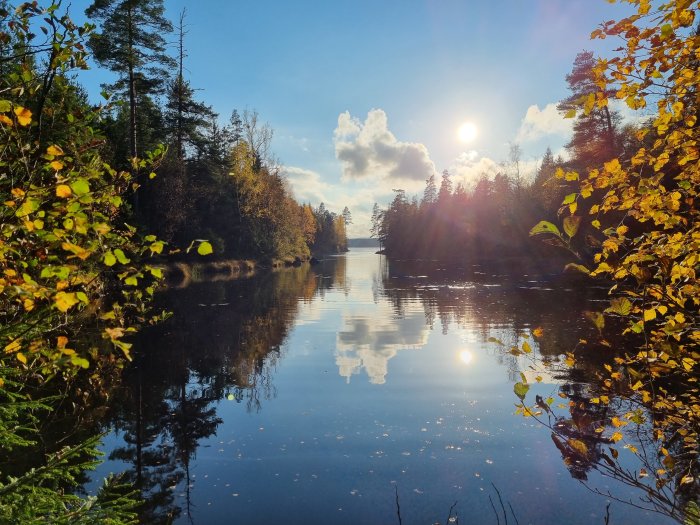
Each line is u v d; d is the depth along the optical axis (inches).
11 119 66.9
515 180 2352.4
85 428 253.8
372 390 336.8
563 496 191.8
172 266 1284.4
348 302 837.2
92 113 95.9
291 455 235.6
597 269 86.7
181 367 402.9
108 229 65.1
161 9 923.4
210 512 185.0
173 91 1437.0
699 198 94.4
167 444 247.9
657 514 171.9
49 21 80.4
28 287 61.4
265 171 2148.1
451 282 1175.6
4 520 85.4
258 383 356.8
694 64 78.0
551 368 364.8
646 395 99.8
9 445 116.6
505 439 248.4
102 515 95.3
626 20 76.4
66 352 68.8
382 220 4616.1
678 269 83.3
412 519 179.8
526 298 807.1
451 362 409.1
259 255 1974.7
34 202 63.2
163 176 1206.3
